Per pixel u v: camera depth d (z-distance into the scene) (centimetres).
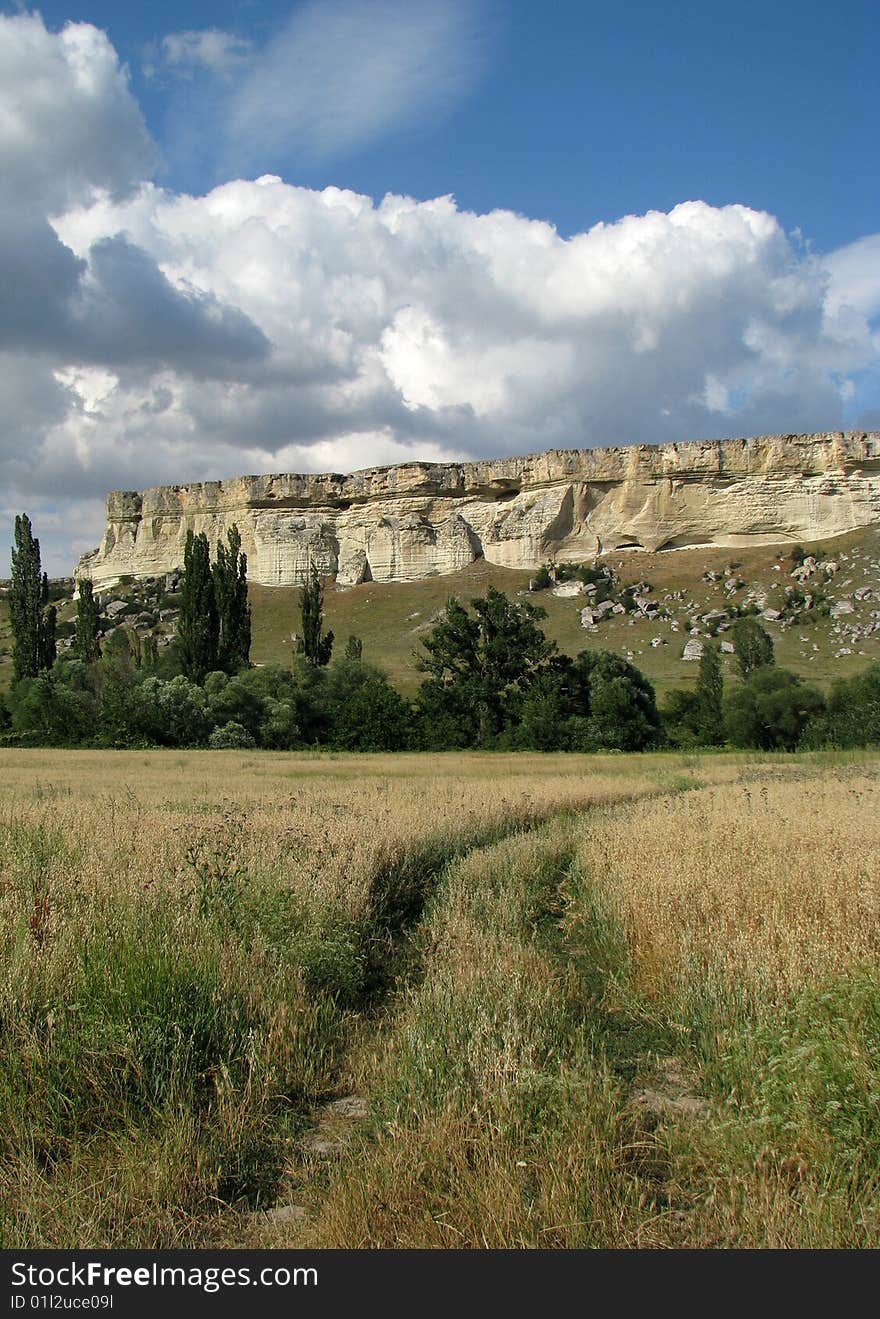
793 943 790
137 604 14575
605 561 14050
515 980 786
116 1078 625
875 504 13738
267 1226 509
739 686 7750
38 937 797
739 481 14075
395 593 14362
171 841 1268
